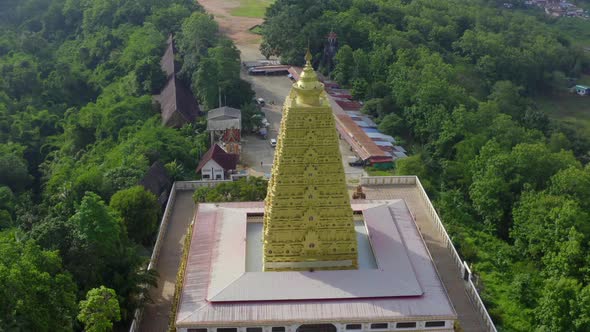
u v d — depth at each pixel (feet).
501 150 480.23
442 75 634.02
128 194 403.54
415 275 321.93
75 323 306.76
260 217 373.40
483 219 458.50
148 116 610.24
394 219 374.84
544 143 542.57
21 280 274.16
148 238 418.10
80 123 600.39
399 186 489.67
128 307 333.01
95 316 288.51
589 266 358.64
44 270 300.61
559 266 366.84
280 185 316.19
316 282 313.94
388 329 304.91
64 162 530.68
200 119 595.47
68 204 422.82
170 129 559.79
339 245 326.44
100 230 334.44
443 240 420.36
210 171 499.92
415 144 582.76
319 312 301.43
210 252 342.23
